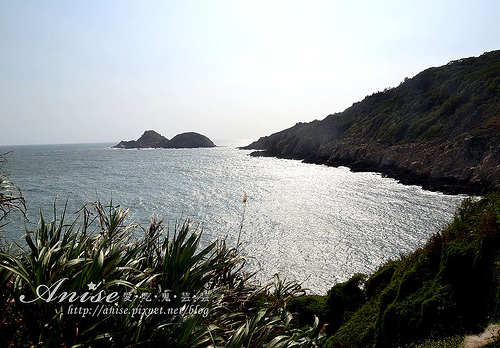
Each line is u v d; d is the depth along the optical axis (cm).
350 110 11144
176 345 230
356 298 835
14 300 238
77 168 8731
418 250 793
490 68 7506
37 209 3247
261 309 304
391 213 3294
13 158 13438
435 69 9912
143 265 325
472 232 634
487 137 5003
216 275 338
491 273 546
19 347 216
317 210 3544
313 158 9425
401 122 7900
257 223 2997
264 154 12962
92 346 235
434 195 4250
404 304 614
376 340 639
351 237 2545
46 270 237
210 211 3500
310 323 826
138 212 3372
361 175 6456
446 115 7075
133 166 9562
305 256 2167
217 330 271
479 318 515
